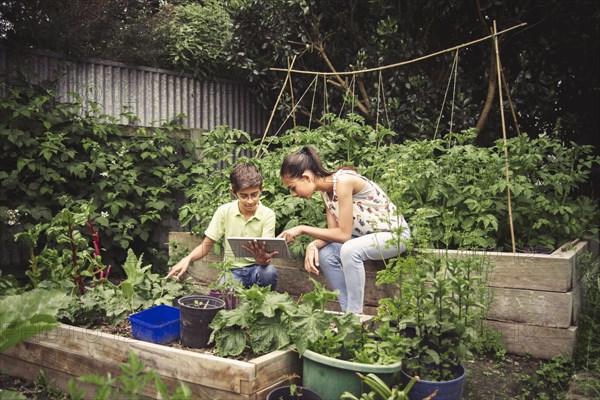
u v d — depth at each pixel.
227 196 4.98
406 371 2.64
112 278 6.23
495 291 3.86
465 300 2.85
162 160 6.92
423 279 2.79
